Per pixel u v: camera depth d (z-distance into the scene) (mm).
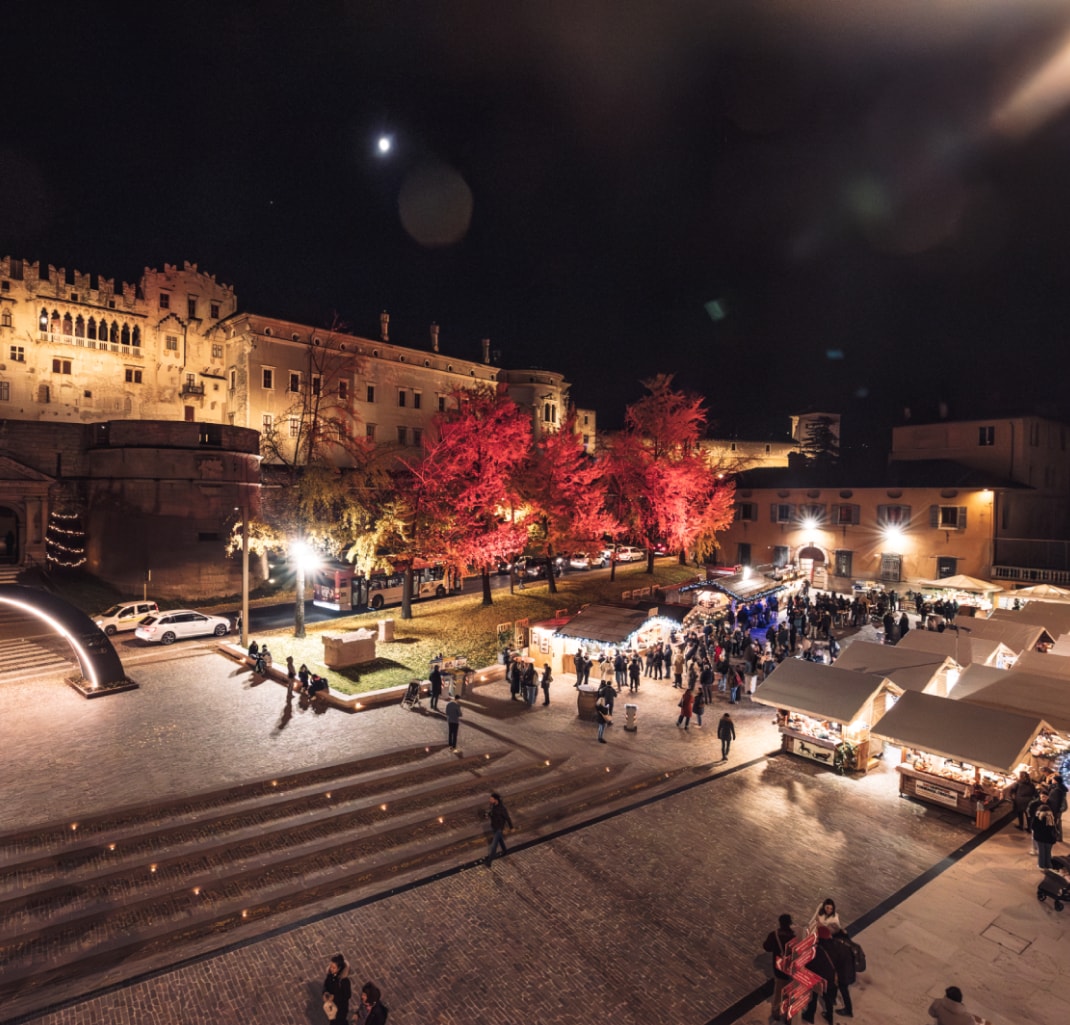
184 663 25266
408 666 24703
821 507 48812
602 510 43875
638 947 10508
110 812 13133
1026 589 33938
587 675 23375
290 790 14773
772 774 17359
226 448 40094
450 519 32625
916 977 9891
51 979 9578
